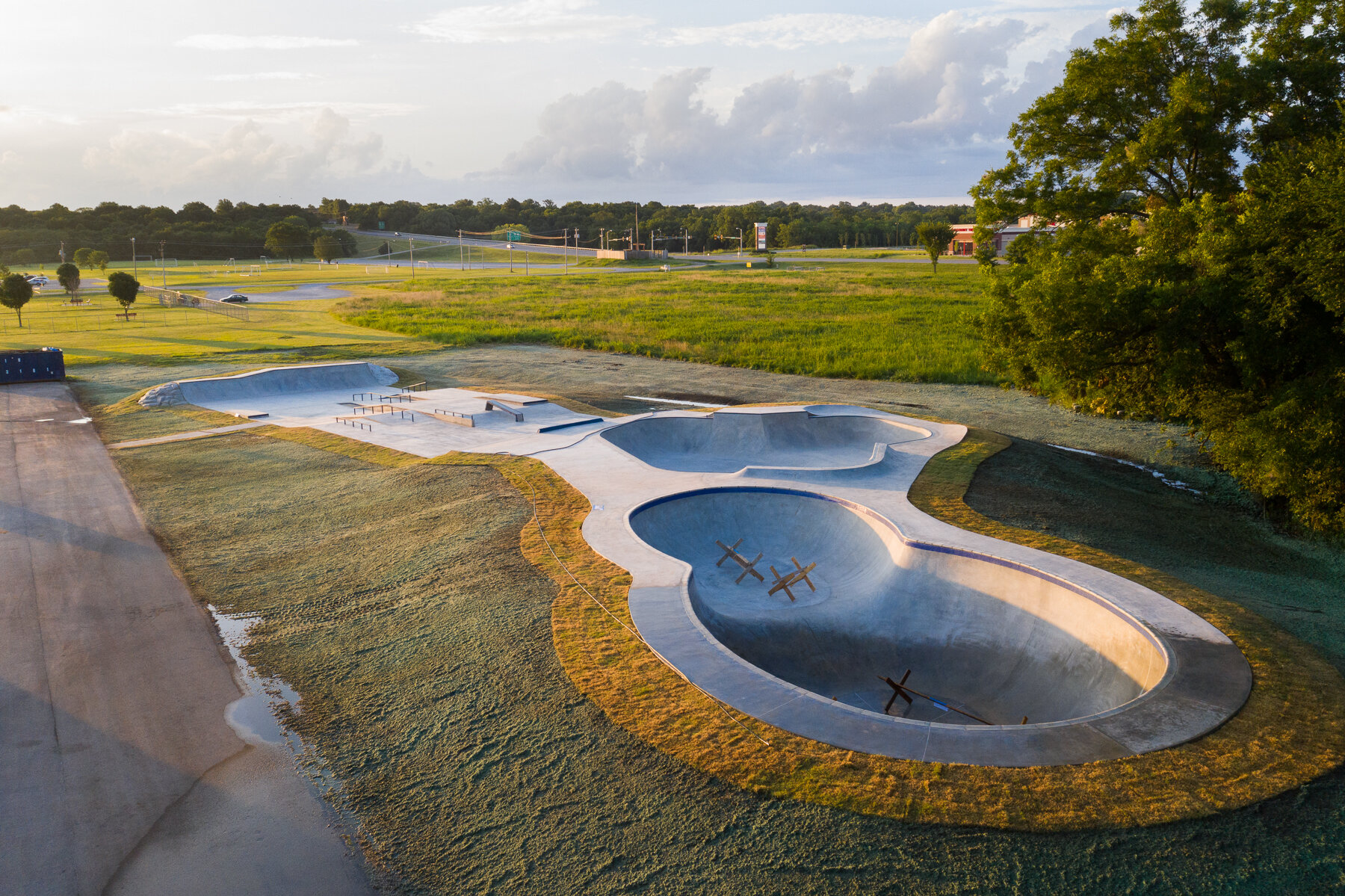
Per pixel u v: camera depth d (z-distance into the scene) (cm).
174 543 1981
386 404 3616
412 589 1677
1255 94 2444
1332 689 1221
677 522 2159
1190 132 2534
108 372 4506
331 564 1838
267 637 1496
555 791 1031
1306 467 1894
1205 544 2123
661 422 3145
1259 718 1141
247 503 2289
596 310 7650
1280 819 938
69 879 907
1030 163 3052
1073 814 948
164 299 8819
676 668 1302
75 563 1844
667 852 916
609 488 2266
